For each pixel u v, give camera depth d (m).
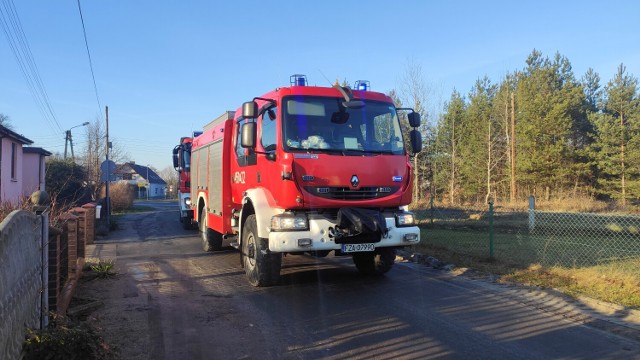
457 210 23.38
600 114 38.38
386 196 7.34
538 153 37.12
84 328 4.42
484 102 46.47
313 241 6.83
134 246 13.28
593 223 16.81
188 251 12.06
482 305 6.57
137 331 5.49
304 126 7.21
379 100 7.86
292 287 7.72
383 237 7.19
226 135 9.70
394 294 7.22
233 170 9.44
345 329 5.54
